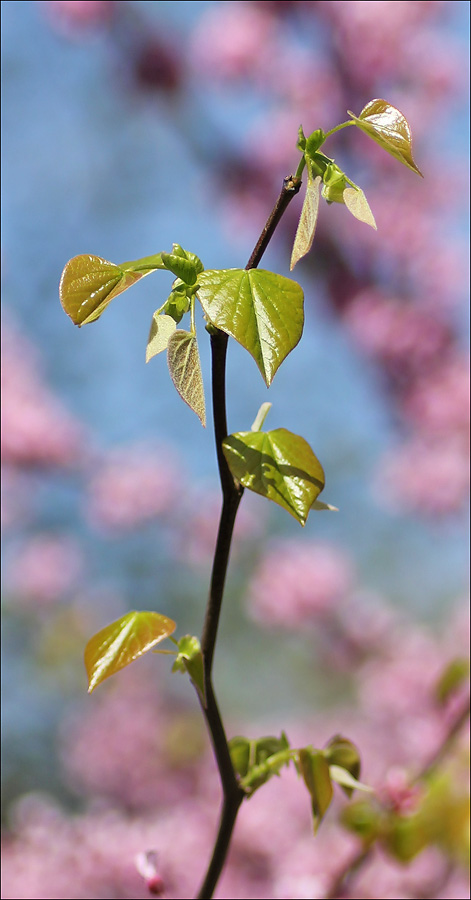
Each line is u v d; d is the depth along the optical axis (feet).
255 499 11.80
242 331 2.61
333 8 10.80
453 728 3.95
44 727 11.00
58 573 11.60
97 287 2.67
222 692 12.10
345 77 10.96
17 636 11.49
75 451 11.64
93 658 2.78
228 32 11.02
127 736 10.21
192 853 6.48
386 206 10.92
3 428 11.50
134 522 11.43
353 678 10.71
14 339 12.09
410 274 10.96
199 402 2.64
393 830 3.70
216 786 9.73
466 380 10.66
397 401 11.03
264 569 10.43
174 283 2.68
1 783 10.65
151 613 2.81
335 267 10.98
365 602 10.37
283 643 11.94
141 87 11.46
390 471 10.82
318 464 2.71
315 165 2.67
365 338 10.85
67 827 6.34
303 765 2.94
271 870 7.85
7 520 11.75
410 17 10.71
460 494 10.54
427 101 10.96
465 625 9.68
